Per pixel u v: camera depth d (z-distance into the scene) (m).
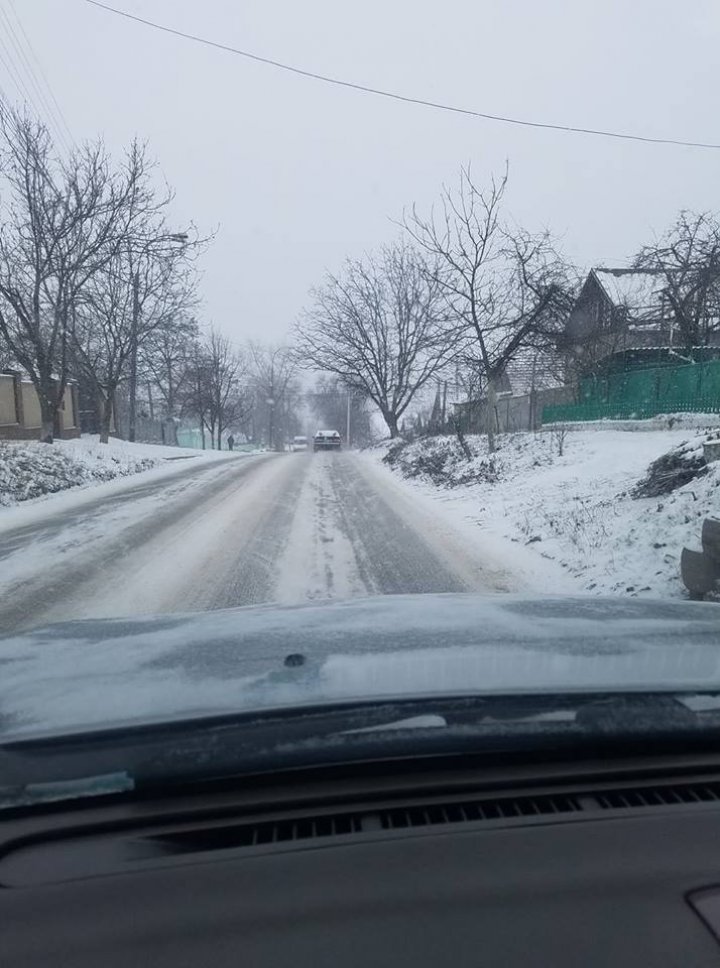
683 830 1.79
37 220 20.05
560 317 20.61
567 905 1.54
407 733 1.95
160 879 1.59
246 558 8.79
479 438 21.92
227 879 1.59
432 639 2.88
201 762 1.86
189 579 7.83
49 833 1.75
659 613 3.51
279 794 1.87
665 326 22.86
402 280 34.25
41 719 2.05
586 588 7.43
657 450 13.66
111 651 2.88
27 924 1.48
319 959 1.40
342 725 1.97
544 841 1.73
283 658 2.63
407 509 13.28
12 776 1.83
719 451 9.88
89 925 1.47
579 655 2.60
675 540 7.76
